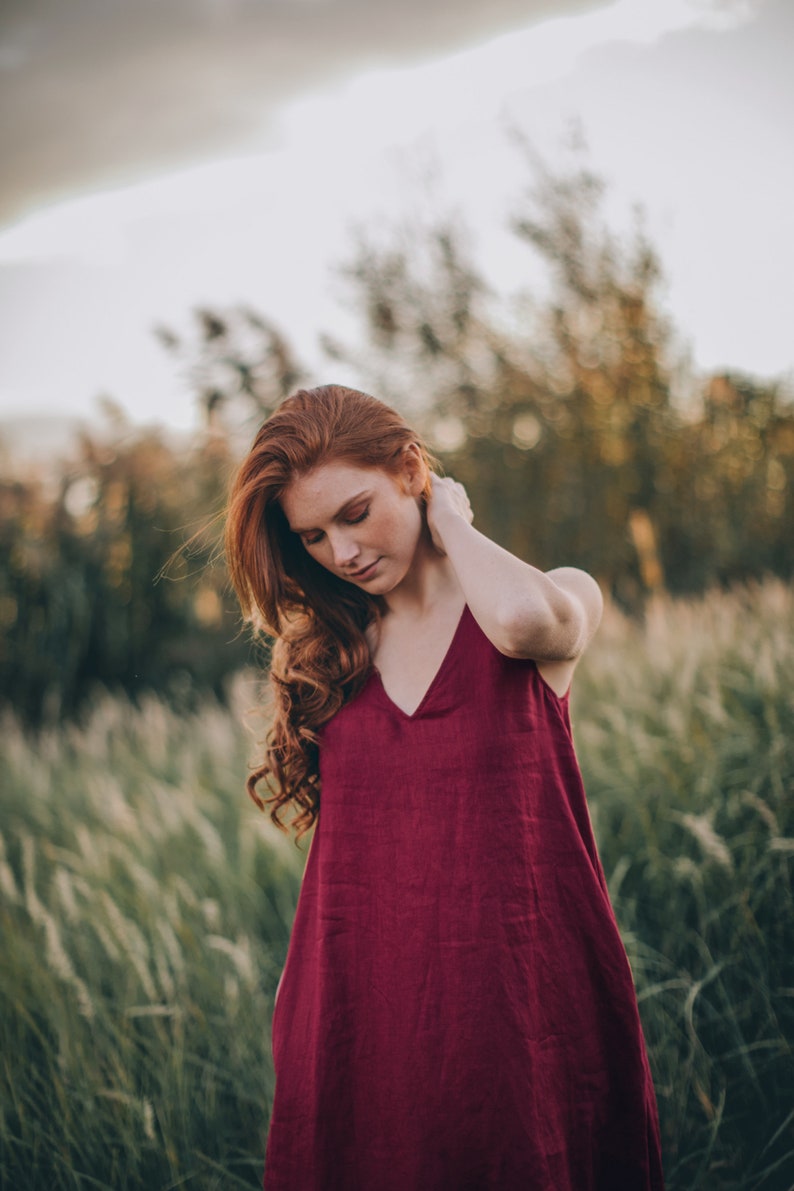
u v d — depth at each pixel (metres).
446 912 1.43
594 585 1.56
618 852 3.08
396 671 1.55
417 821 1.47
